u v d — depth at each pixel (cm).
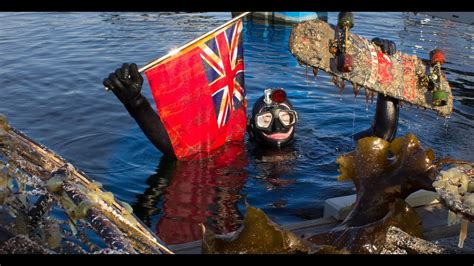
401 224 374
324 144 723
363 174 412
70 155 675
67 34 1224
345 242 360
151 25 1320
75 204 304
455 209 342
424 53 1138
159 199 577
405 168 399
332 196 585
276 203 570
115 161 663
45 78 938
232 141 721
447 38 1243
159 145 663
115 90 631
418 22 1368
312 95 901
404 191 397
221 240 321
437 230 421
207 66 662
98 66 1009
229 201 574
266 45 1252
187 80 648
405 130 762
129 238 300
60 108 816
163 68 630
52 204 394
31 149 372
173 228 521
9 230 378
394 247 358
